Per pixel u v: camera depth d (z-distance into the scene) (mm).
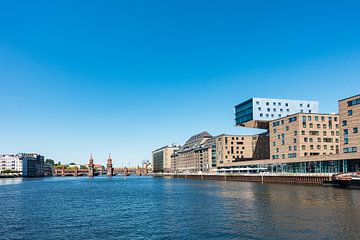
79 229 49938
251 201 75000
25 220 58156
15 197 103688
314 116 160375
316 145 158875
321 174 125188
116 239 43500
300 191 96312
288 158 161250
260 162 186750
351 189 101562
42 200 93000
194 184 165750
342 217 51625
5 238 45094
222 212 60781
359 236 40812
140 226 51125
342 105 130750
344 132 129375
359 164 120188
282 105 192625
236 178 195000
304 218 51719
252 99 188750
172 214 60969
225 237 42656
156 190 126938
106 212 66562
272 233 43344
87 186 172875
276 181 152125
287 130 166625
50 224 54156
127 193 115562
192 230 47031
